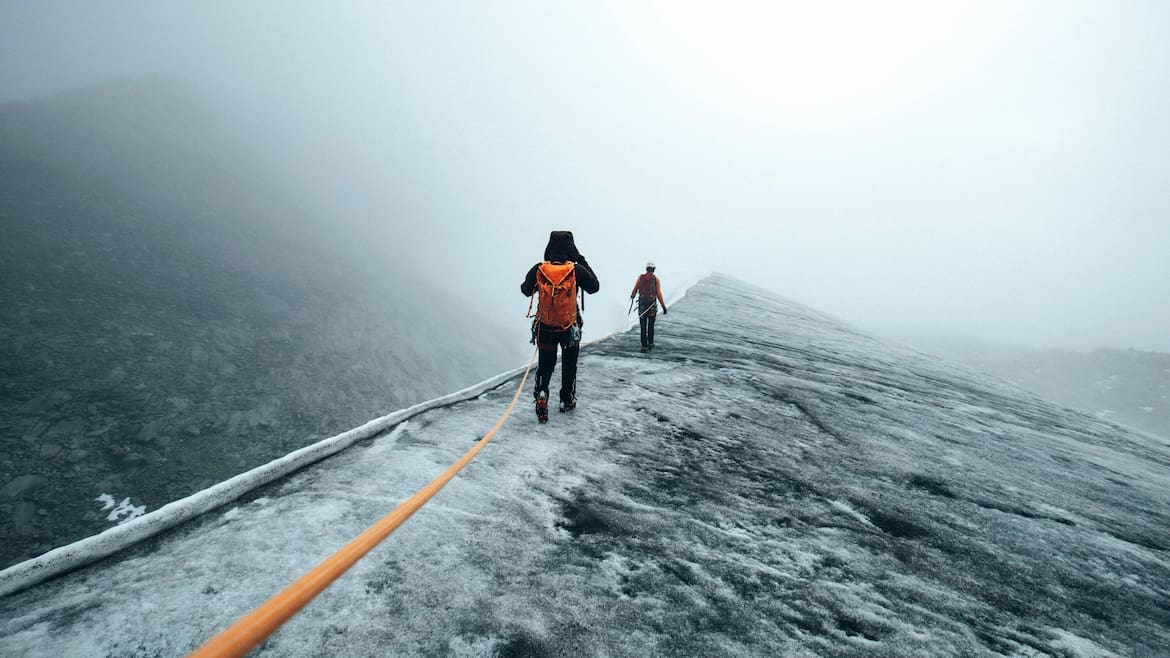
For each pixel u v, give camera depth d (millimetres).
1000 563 2459
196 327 23156
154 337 20797
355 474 2633
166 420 15891
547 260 3654
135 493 12797
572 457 3129
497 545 2051
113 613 1508
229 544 1922
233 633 917
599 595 1782
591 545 2141
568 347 3824
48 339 18078
